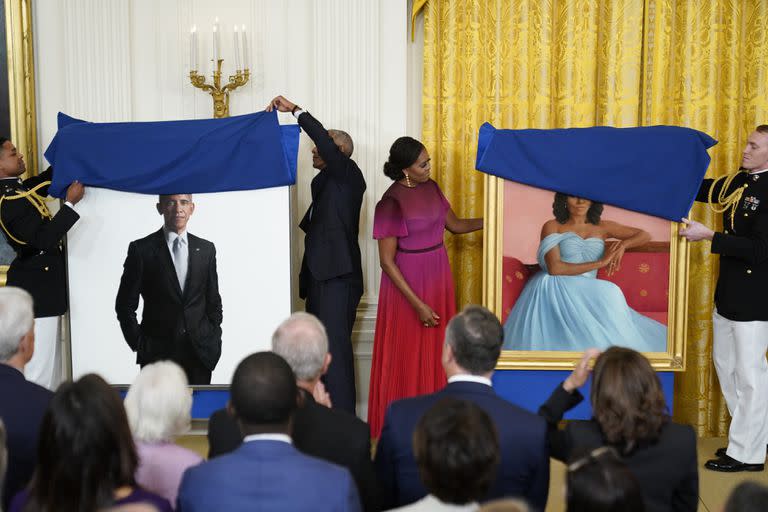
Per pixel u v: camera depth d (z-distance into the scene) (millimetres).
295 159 5520
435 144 6465
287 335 3145
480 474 2242
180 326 5676
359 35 6363
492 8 6344
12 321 3311
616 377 2842
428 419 2299
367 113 6410
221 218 5605
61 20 6406
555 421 3125
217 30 6359
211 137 5500
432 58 6391
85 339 5699
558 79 6422
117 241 5633
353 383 5922
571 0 6297
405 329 5801
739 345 5609
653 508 2859
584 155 5273
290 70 6492
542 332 5418
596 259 5371
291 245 5621
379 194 6465
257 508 2338
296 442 2924
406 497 2959
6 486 3051
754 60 6328
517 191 5363
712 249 5418
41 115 6465
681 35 6328
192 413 5816
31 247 5641
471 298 6555
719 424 6539
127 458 2471
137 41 6492
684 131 5207
